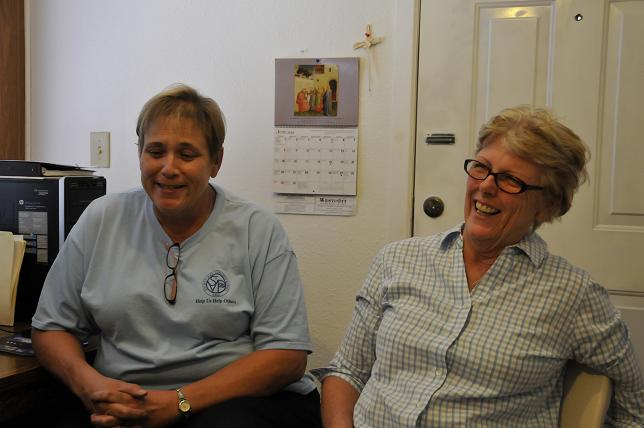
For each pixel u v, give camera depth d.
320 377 1.36
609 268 1.76
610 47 1.73
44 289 1.45
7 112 2.16
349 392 1.28
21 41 2.19
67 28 2.16
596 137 1.75
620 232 1.75
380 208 1.89
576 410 1.14
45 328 1.39
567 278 1.13
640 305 1.74
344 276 1.93
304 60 1.92
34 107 2.22
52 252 1.60
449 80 1.82
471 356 1.11
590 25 1.73
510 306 1.13
